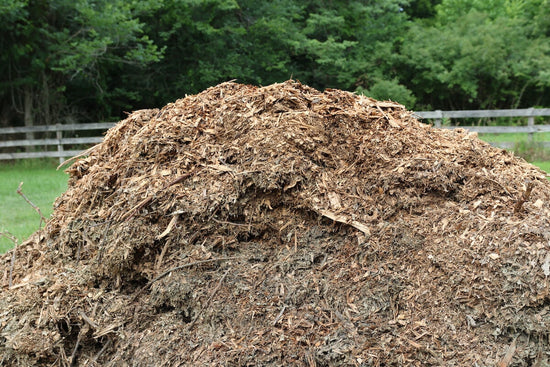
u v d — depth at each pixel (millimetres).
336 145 3318
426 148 3301
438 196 3092
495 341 2529
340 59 16578
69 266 3209
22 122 17672
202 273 2902
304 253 2939
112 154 3695
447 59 20562
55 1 14312
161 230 3027
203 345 2652
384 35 20172
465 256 2727
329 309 2678
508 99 21953
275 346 2559
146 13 15203
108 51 15391
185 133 3391
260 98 3490
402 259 2824
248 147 3205
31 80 15508
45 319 2910
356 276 2795
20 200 8078
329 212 2994
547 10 21703
